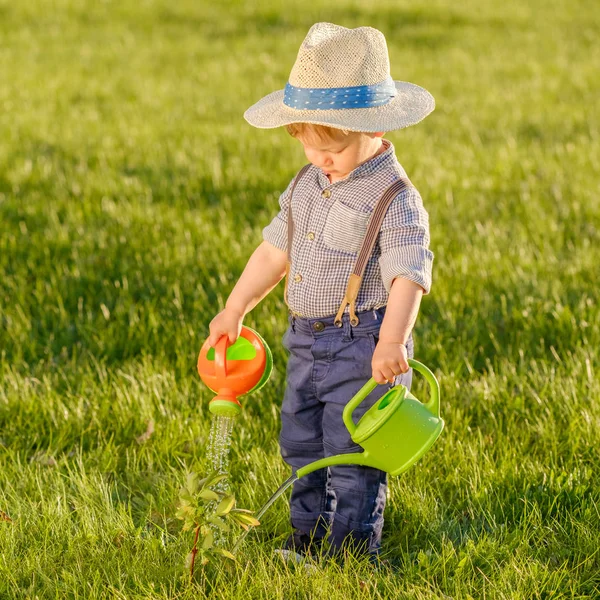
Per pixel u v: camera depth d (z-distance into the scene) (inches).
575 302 367.9
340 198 203.0
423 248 197.2
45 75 914.1
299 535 227.6
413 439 191.8
